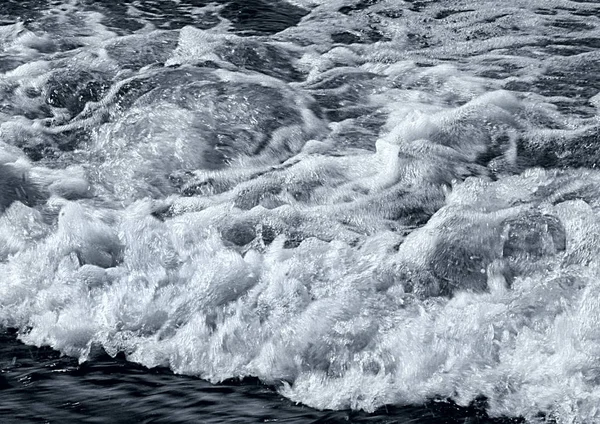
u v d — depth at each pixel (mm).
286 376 5680
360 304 5941
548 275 6090
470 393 5336
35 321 6391
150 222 7035
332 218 7078
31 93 9484
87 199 7719
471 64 9953
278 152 8188
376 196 7336
